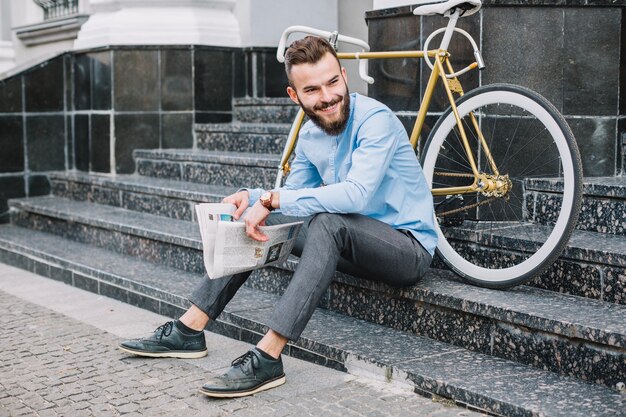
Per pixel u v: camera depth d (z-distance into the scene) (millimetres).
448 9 3197
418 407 2645
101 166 5922
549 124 2943
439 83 3697
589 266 2945
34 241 5379
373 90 4090
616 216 3213
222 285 3201
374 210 3045
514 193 3570
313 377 2979
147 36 5699
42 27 7191
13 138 6152
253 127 5297
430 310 3129
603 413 2381
